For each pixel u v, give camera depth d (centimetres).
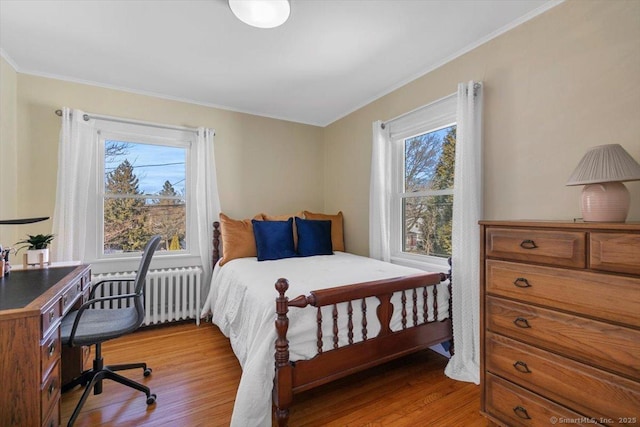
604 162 117
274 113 341
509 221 137
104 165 272
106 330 155
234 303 207
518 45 179
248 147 335
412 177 270
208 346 238
